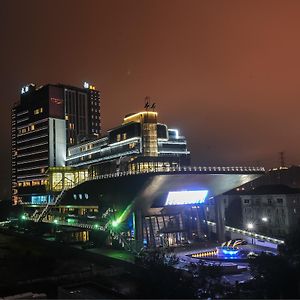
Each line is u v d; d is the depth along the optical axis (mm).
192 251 89750
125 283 61750
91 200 114500
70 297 52312
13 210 185875
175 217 102938
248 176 97125
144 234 96188
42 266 83812
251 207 111562
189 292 46562
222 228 104562
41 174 164875
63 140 165875
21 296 50312
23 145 180500
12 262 89375
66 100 171875
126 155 121625
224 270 68688
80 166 153625
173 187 90438
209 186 96375
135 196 88938
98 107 185375
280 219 102625
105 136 134875
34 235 124875
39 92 171500
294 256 50469
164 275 49875
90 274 69125
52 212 136375
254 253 82438
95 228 102312
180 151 134750
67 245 100250
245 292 49062
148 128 117625
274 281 44406
